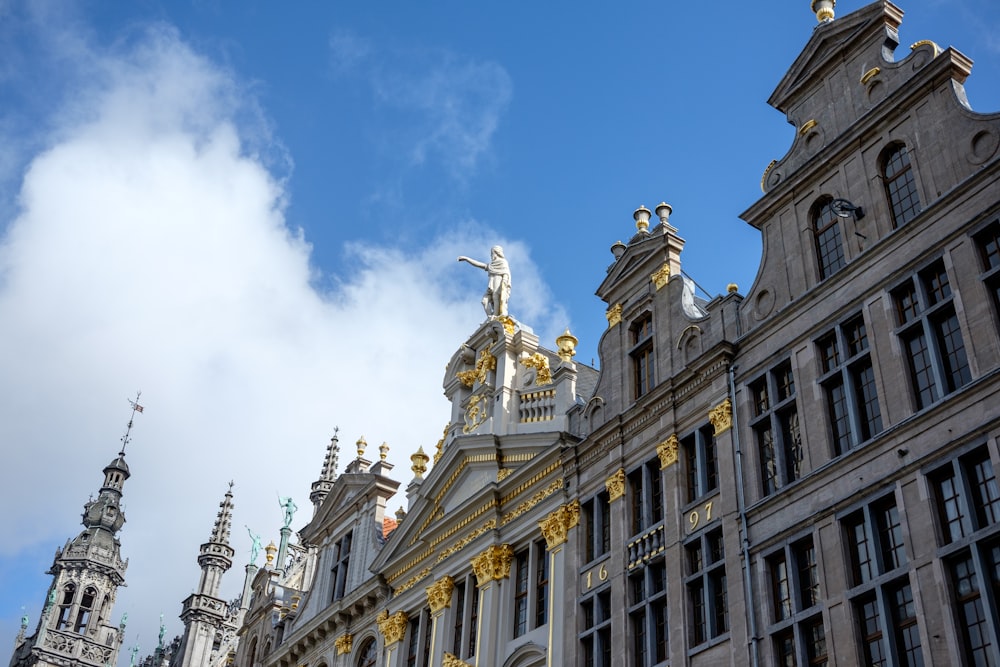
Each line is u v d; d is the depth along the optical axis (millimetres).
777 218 29281
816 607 23672
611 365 33969
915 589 21609
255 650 52312
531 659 31781
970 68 25625
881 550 22844
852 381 25125
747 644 24969
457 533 37406
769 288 28703
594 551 31281
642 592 29000
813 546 24562
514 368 38719
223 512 85062
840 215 26781
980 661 20297
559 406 35969
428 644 38094
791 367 27062
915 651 21500
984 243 23328
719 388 28797
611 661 28812
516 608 33906
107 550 94562
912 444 22875
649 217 35094
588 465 32781
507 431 37156
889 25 28156
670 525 28625
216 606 80125
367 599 42438
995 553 20812
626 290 34469
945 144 24938
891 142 26375
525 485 35000
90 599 92500
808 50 29750
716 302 30344
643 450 30797
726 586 26359
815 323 26516
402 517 44031
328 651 44281
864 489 23438
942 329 23641
